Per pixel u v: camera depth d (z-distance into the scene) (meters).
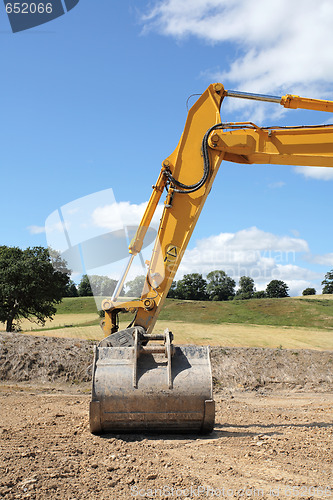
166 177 9.47
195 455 6.20
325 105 9.20
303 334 33.66
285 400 13.92
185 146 9.45
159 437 7.19
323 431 7.83
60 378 15.80
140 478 5.14
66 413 9.26
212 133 9.35
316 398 14.39
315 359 17.89
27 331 31.83
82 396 12.87
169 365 7.14
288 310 51.09
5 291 29.00
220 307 52.66
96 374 7.13
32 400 11.66
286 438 7.25
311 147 9.15
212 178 9.36
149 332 8.97
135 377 7.03
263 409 11.28
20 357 16.38
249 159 9.47
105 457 5.89
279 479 5.25
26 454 5.64
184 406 6.96
